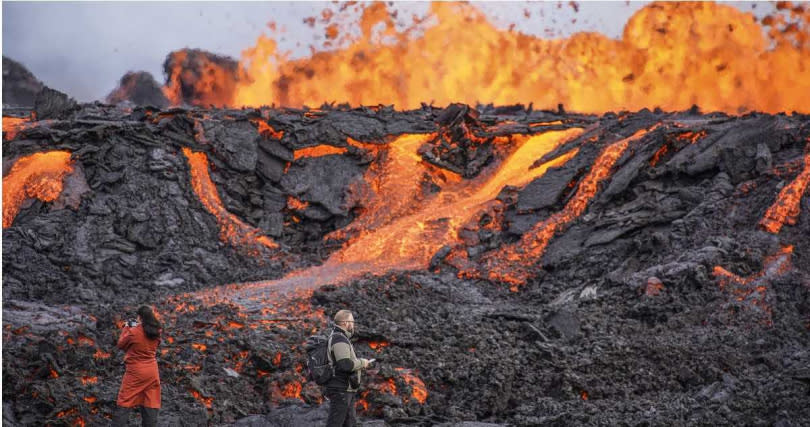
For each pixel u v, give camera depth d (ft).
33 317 46.06
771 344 41.96
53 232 66.39
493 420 32.19
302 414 28.91
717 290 48.39
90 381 30.58
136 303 53.21
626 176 69.56
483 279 63.36
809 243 52.65
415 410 31.40
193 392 30.66
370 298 53.31
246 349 36.78
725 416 29.63
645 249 58.49
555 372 36.04
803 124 65.98
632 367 37.24
